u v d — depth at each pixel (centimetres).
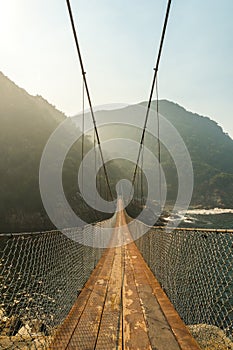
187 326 212
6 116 4331
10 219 2930
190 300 221
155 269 382
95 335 196
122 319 225
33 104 5316
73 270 304
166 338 191
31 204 3241
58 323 253
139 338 191
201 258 203
